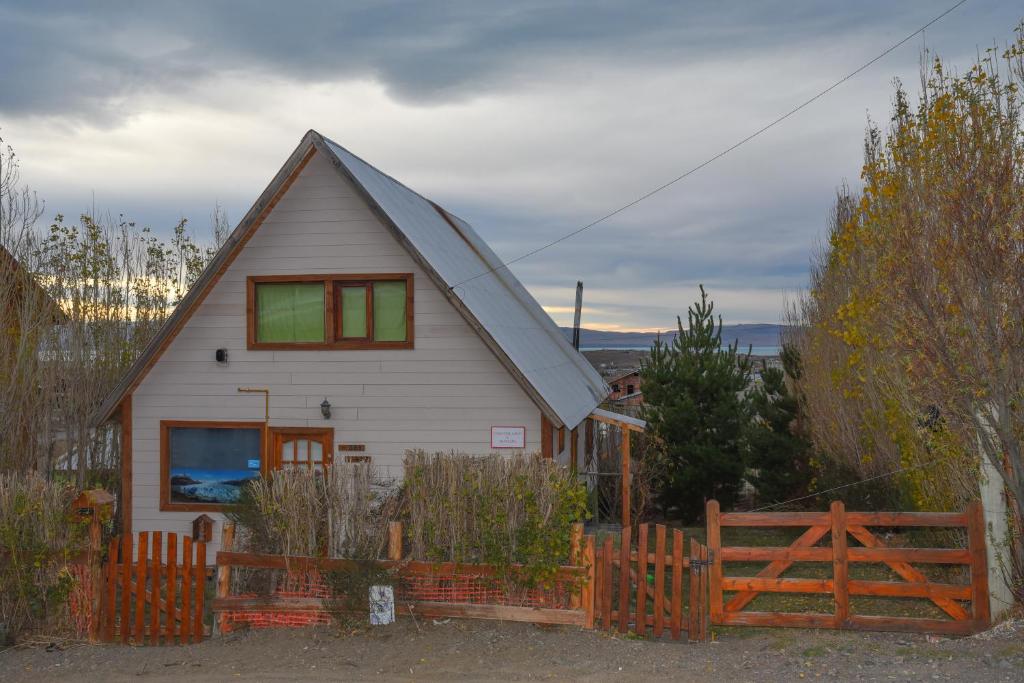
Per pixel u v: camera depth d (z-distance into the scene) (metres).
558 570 10.79
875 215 12.59
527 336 19.70
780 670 9.08
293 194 16.88
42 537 11.45
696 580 10.40
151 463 17.12
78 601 11.57
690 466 21.56
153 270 26.70
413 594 11.06
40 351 20.50
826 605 12.24
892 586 10.47
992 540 10.31
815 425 21.72
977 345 10.49
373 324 16.77
